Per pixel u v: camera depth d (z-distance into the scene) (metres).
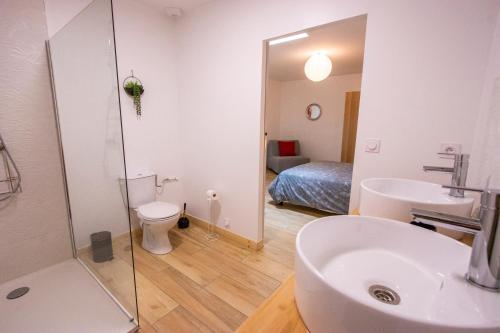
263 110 2.09
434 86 1.26
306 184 3.31
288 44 3.30
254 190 2.23
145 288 1.76
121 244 1.48
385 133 1.42
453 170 1.07
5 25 1.60
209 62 2.36
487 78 1.08
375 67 1.42
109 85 1.43
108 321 1.43
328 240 0.85
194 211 2.88
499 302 0.55
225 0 2.13
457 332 0.38
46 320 1.44
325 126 5.84
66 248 2.03
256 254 2.24
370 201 1.09
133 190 2.35
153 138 2.59
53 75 1.82
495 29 1.06
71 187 1.92
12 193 1.73
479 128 1.12
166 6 2.37
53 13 1.80
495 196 0.55
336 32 2.86
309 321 0.55
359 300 0.44
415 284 0.70
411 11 1.28
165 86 2.63
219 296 1.69
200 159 2.66
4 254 1.73
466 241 0.94
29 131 1.77
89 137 1.68
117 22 2.19
